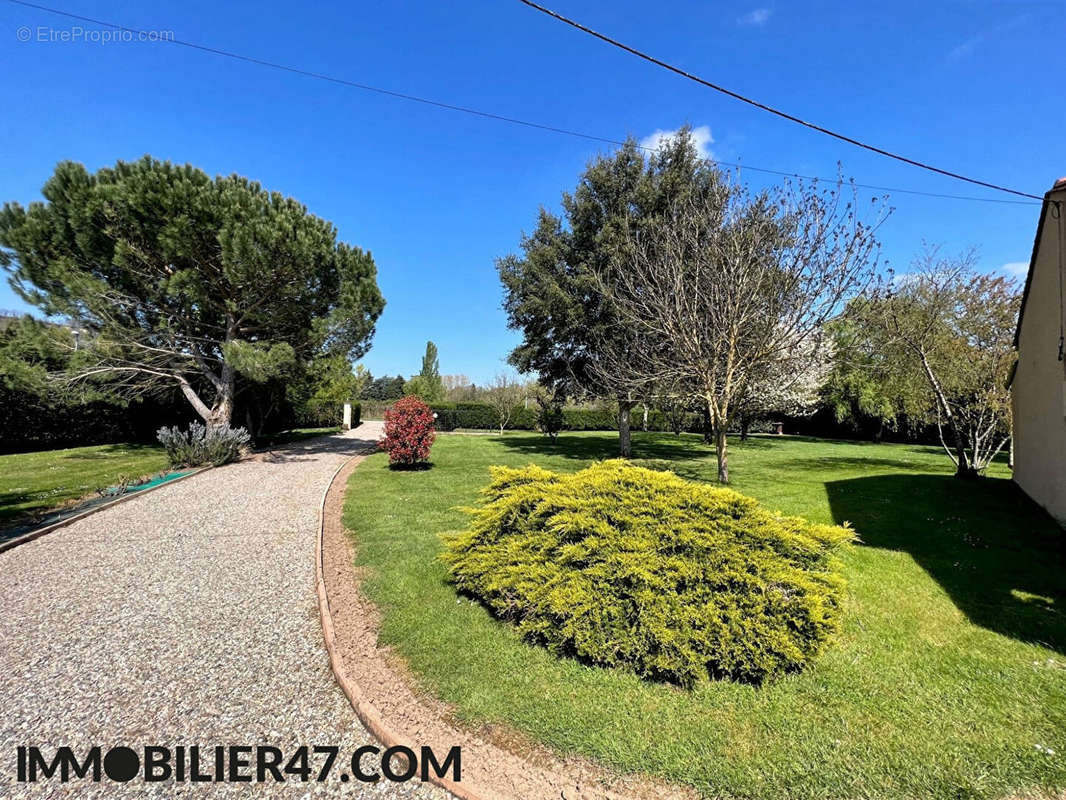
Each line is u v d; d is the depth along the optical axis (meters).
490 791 2.04
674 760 2.18
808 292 7.66
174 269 12.09
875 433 21.05
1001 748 2.27
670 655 2.73
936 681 2.85
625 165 14.07
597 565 3.07
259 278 11.83
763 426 26.20
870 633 3.49
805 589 2.92
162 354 12.89
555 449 16.83
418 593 4.12
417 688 2.76
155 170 11.31
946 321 11.02
